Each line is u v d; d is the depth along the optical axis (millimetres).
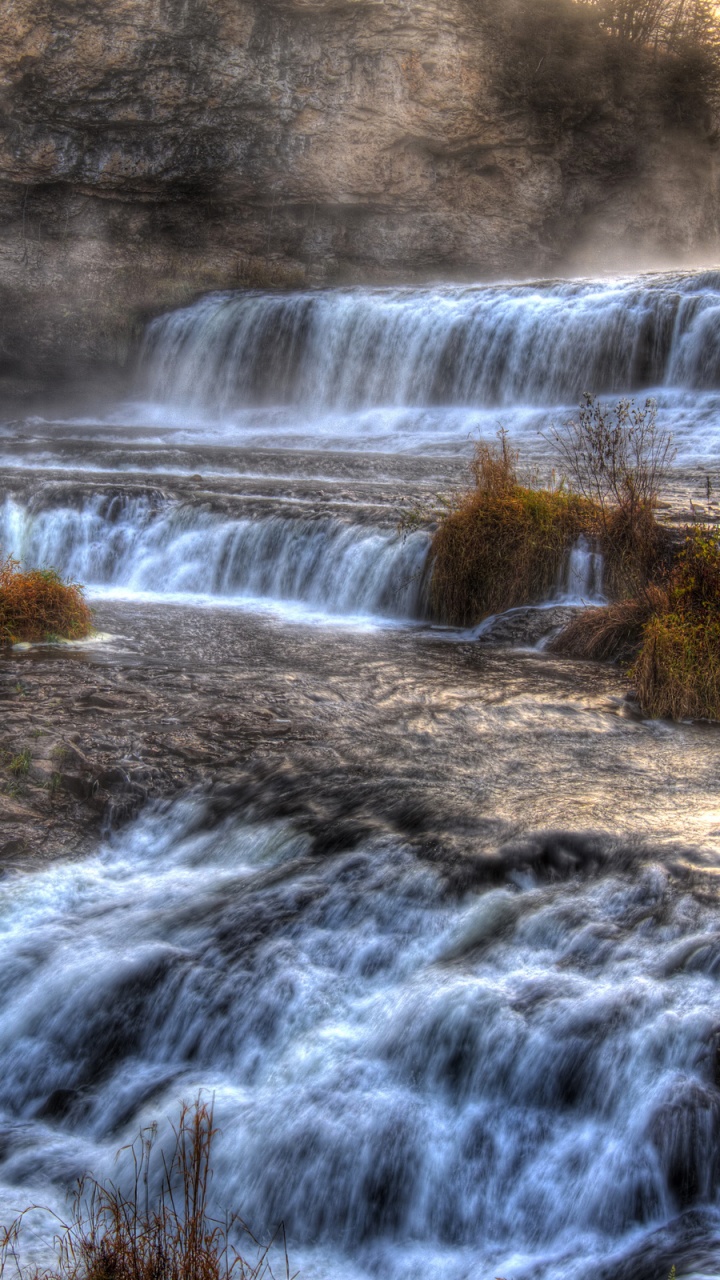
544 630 11789
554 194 33781
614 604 11734
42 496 15977
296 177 31547
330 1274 4652
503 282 33438
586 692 10039
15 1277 4469
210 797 7773
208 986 5957
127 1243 4426
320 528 14172
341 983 5902
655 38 34719
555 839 6754
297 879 6668
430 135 31781
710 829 6918
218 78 29672
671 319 21359
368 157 31688
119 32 28297
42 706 9227
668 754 8500
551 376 22844
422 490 16094
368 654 11359
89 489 15797
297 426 25281
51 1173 5195
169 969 6086
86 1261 4438
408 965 5945
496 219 33562
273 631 12359
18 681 9852
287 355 26531
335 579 13828
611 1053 5035
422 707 9539
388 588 13391
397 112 31328
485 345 23703
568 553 12617
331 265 32719
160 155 30266
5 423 25312
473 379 23875
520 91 32156
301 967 5973
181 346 28094
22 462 19594
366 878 6543
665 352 21484
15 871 7117
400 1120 5066
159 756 8297
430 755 8391
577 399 22531
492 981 5578
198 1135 4574
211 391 27562
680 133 35000
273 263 32188
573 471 16297
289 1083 5402
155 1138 5223
